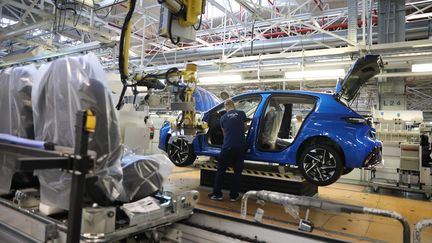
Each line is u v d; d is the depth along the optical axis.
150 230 2.58
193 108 3.32
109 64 8.91
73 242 1.42
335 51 5.99
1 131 2.73
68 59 2.17
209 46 9.07
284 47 8.05
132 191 2.55
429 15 7.20
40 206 2.33
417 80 9.06
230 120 4.12
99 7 5.65
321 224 3.15
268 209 3.63
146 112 3.46
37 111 2.29
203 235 3.12
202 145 4.92
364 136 3.88
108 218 2.10
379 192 5.53
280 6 7.61
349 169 4.34
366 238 2.74
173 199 2.73
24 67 2.70
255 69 7.04
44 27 6.77
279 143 4.79
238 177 4.10
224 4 7.06
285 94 4.49
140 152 3.08
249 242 2.90
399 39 6.52
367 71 3.95
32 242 2.22
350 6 6.12
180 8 2.94
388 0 6.62
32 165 1.26
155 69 8.13
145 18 7.57
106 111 2.07
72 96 2.03
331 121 4.01
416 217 3.68
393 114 6.72
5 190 2.61
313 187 4.79
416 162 5.89
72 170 1.42
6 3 6.37
